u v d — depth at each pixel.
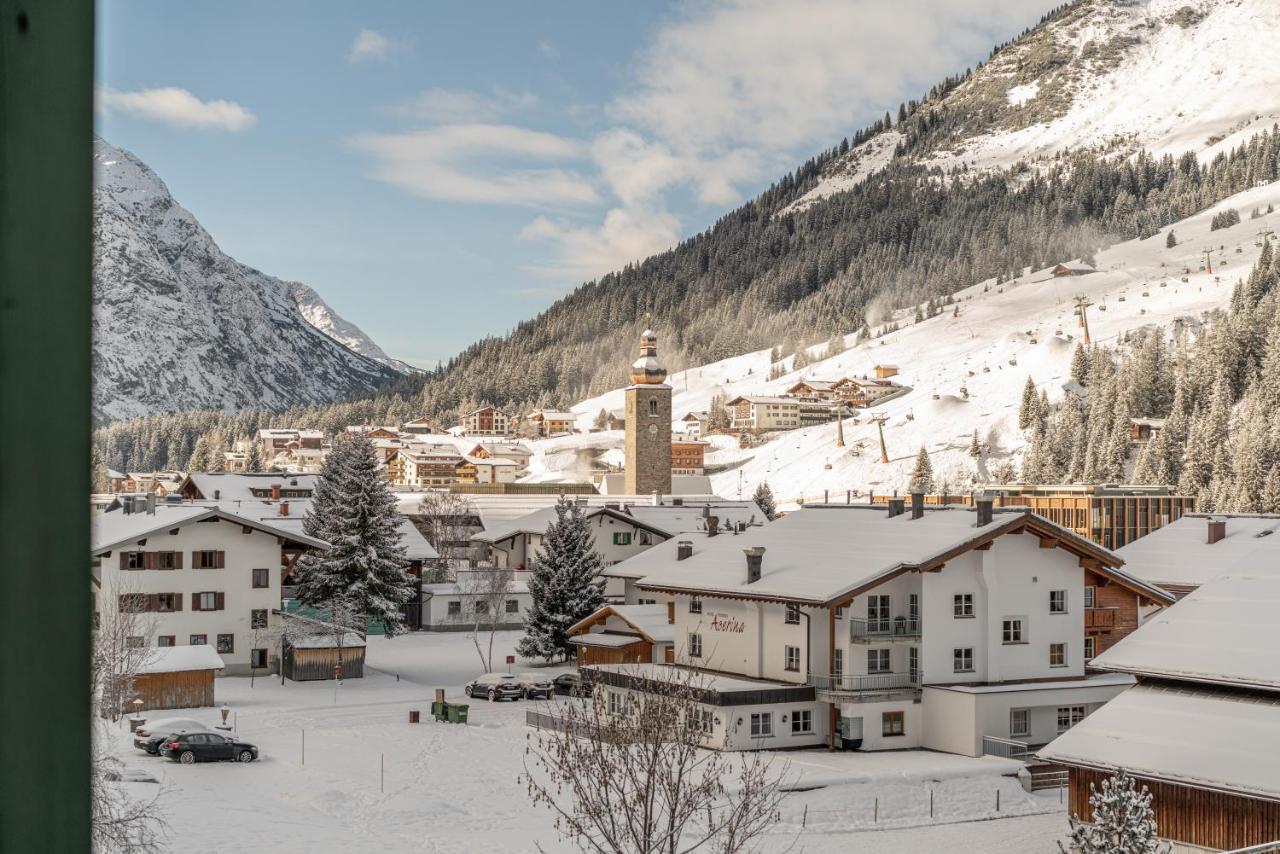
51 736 2.56
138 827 37.50
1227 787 39.22
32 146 2.57
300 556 96.81
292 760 59.41
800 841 48.78
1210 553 87.50
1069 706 64.31
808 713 63.88
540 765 59.19
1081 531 140.75
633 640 81.12
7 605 2.51
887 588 64.44
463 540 145.25
